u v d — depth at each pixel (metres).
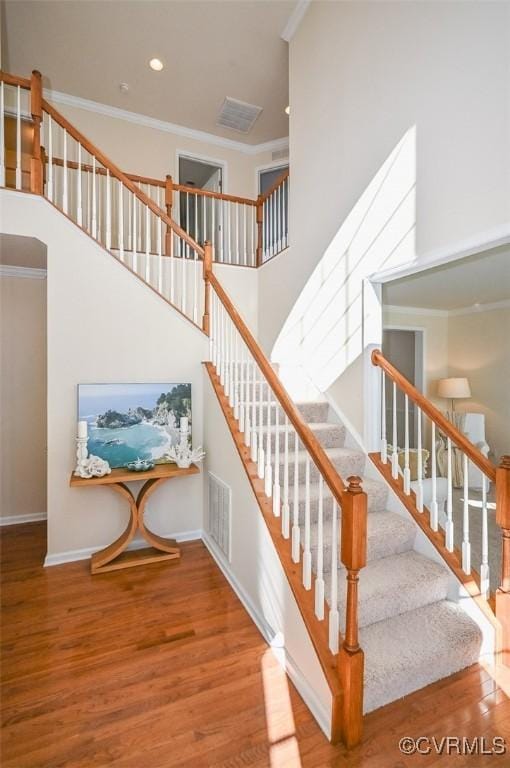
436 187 2.35
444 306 5.91
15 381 4.00
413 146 2.51
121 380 3.25
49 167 3.19
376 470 2.84
